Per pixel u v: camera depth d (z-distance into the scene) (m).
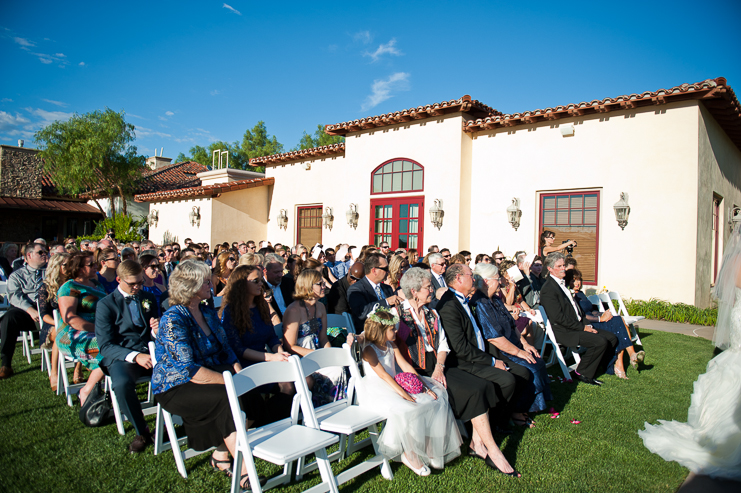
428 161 11.49
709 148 9.56
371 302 5.15
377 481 3.21
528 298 6.69
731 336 3.70
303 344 4.23
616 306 9.30
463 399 3.59
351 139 13.06
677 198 8.92
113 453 3.44
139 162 21.66
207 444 3.05
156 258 5.44
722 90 8.26
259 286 4.07
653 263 9.14
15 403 4.36
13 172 22.17
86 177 20.59
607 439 3.91
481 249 11.13
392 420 3.23
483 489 3.11
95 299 4.58
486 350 4.45
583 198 9.94
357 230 12.91
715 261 11.18
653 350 6.89
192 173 27.20
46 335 5.00
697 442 3.64
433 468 3.43
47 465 3.22
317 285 4.20
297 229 15.40
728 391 3.53
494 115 11.43
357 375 3.60
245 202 15.77
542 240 8.34
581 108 9.54
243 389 2.89
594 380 5.46
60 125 20.55
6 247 8.69
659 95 8.79
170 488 3.01
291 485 3.10
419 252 11.62
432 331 4.05
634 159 9.33
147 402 4.21
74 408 4.27
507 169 10.77
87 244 8.42
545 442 3.85
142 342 4.04
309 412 3.12
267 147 42.56
